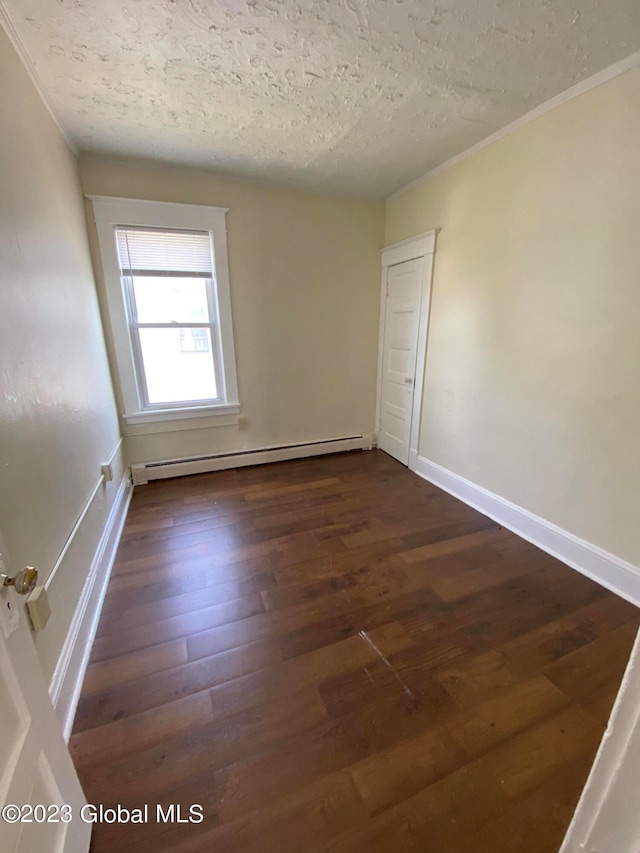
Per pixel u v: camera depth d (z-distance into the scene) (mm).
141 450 3203
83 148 2443
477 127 2227
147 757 1163
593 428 1941
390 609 1781
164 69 1701
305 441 3820
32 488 1235
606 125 1731
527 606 1799
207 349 3271
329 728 1250
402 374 3525
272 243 3230
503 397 2457
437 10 1388
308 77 1770
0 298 1146
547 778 1113
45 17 1389
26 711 742
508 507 2488
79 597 1582
